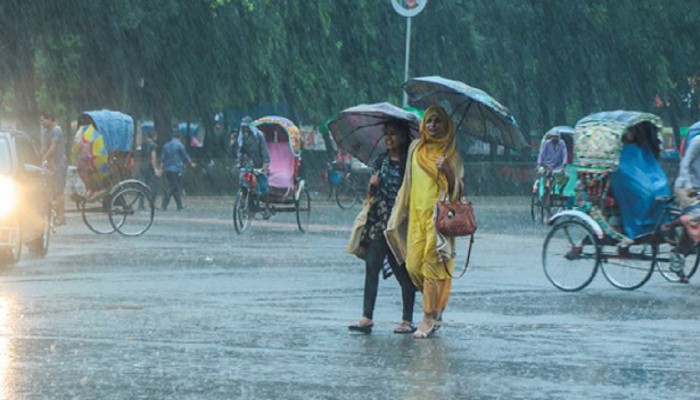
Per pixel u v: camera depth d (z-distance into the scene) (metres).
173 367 19.95
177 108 92.00
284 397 17.66
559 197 63.81
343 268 37.47
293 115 100.31
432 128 23.95
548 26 108.12
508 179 108.50
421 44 102.06
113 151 52.69
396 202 23.98
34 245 40.69
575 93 110.88
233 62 89.50
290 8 92.12
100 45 85.94
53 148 52.75
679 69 111.31
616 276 33.34
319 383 18.72
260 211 53.62
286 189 54.12
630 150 33.00
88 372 19.41
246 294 30.36
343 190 79.69
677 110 118.50
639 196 32.44
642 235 32.62
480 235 54.31
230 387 18.34
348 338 23.44
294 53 93.94
